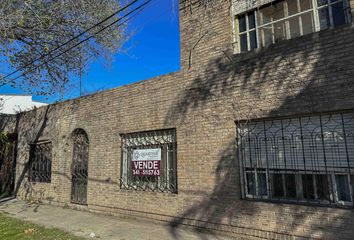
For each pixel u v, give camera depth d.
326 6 6.18
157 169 8.09
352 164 5.12
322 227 5.13
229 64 6.78
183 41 7.84
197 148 7.10
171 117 7.80
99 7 9.72
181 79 7.71
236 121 6.53
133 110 8.88
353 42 5.12
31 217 9.14
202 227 6.78
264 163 6.14
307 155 5.62
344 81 5.15
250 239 5.97
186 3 7.94
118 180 9.02
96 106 10.16
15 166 14.17
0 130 15.34
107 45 10.95
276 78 5.96
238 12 7.25
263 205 5.87
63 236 6.77
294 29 6.58
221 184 6.55
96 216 9.05
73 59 11.19
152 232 6.95
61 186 11.06
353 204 5.05
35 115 13.10
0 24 7.93
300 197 5.63
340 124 5.30
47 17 8.73
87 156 10.40
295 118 5.82
